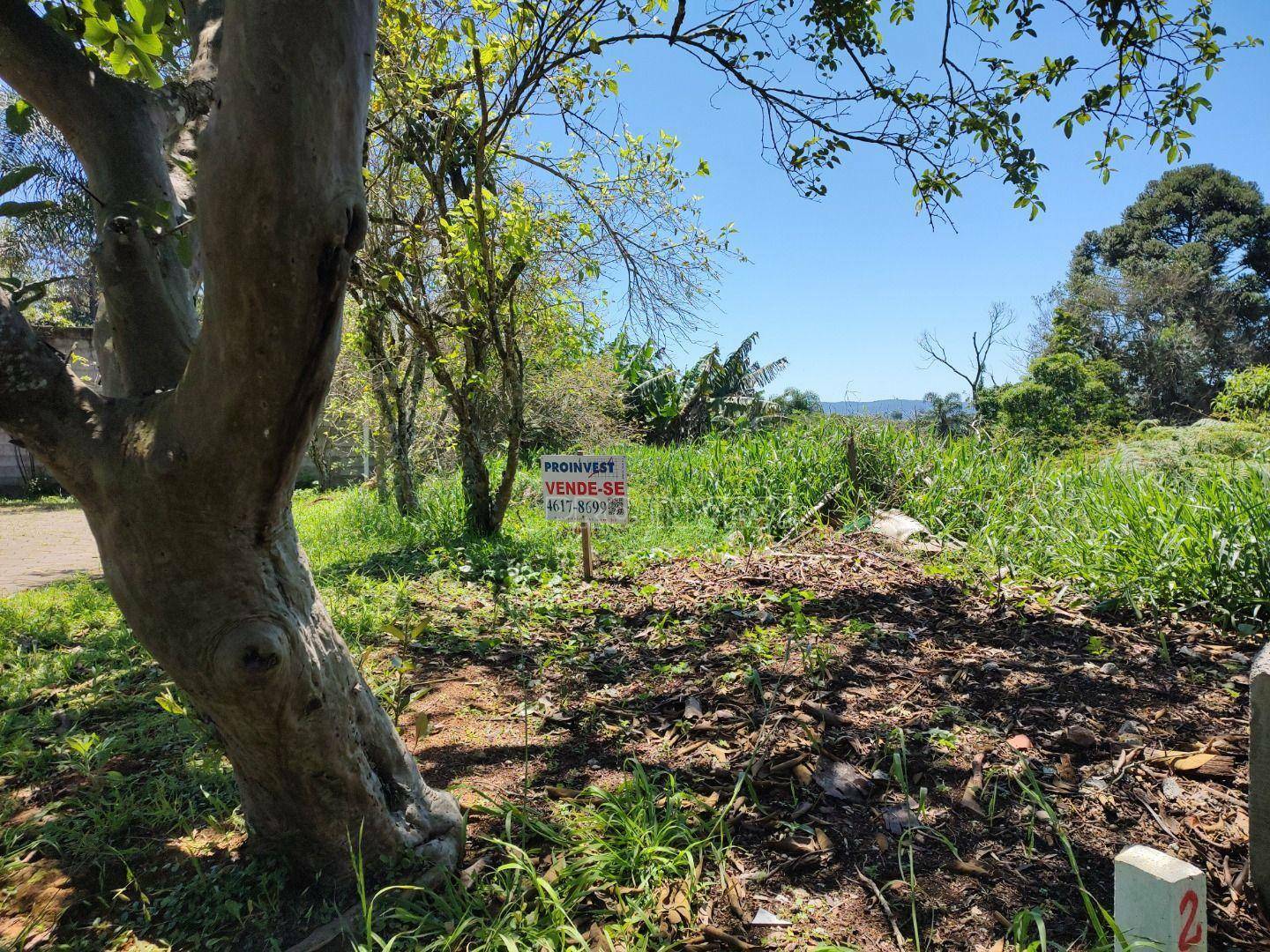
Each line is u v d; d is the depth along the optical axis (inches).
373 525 371.6
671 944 84.2
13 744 137.3
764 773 120.3
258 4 54.4
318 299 62.1
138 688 168.6
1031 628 181.8
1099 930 77.4
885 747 126.1
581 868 93.6
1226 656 159.9
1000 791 113.0
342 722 87.7
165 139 115.8
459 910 87.4
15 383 71.9
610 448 538.9
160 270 83.0
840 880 95.8
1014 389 839.7
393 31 228.8
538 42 223.9
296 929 88.2
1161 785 113.4
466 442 321.7
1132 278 1210.0
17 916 94.1
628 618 208.1
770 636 181.2
